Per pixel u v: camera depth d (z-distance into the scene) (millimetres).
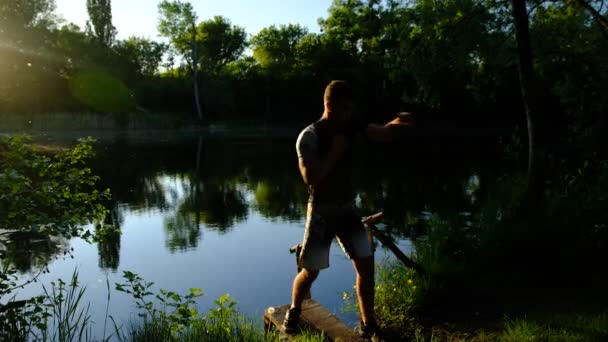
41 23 41844
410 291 4254
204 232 8164
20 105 40031
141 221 9039
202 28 63562
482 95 9680
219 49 65188
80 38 49188
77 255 6707
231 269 6199
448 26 8008
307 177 2975
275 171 16500
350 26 46156
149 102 52594
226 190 12664
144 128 43000
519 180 7535
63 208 4395
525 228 5289
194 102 54906
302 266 3201
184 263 6473
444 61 8258
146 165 18328
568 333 3381
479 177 13734
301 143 2984
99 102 45125
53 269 6066
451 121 45219
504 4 7633
